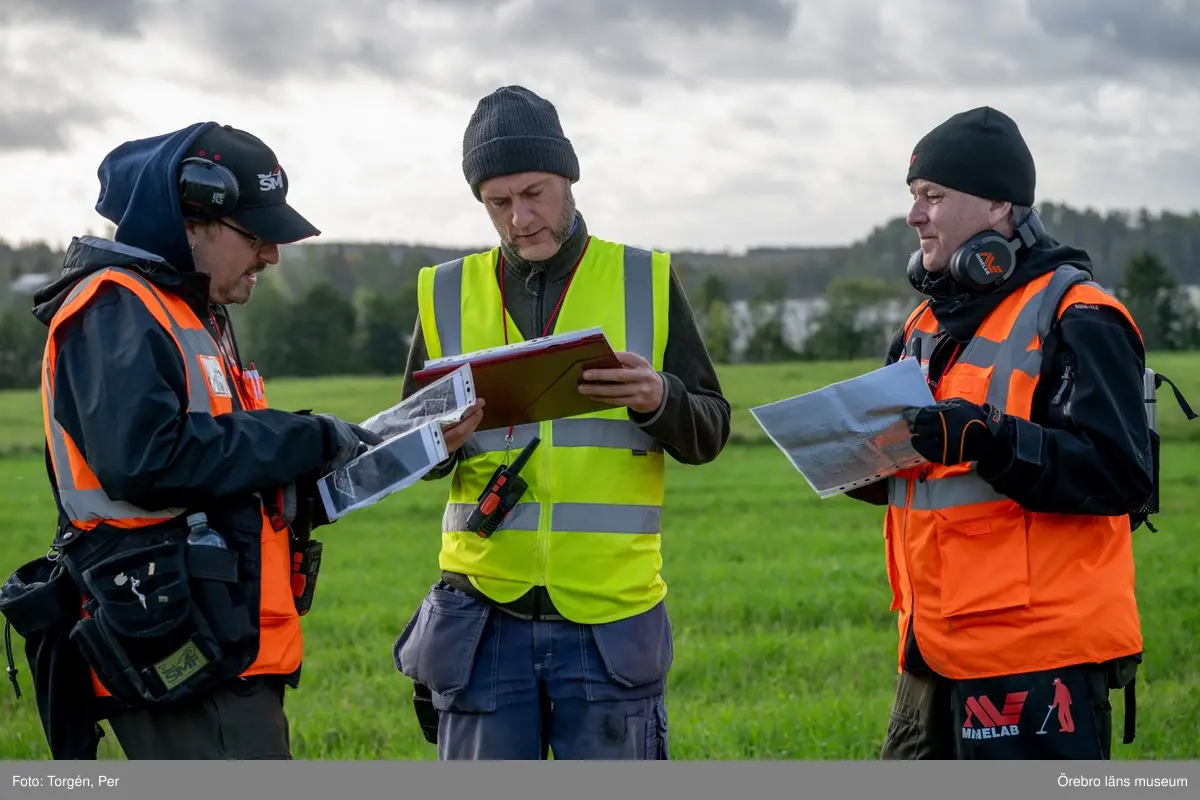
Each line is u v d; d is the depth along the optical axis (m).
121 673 3.06
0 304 43.50
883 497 3.88
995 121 3.50
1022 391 3.30
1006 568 3.32
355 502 3.16
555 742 3.68
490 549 3.65
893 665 7.66
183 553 3.07
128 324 3.03
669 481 20.95
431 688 3.75
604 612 3.61
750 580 11.38
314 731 6.13
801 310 52.78
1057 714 3.27
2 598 3.22
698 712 6.47
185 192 3.20
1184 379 29.83
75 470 3.13
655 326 3.72
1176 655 7.51
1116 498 3.17
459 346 3.81
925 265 3.62
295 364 47.75
